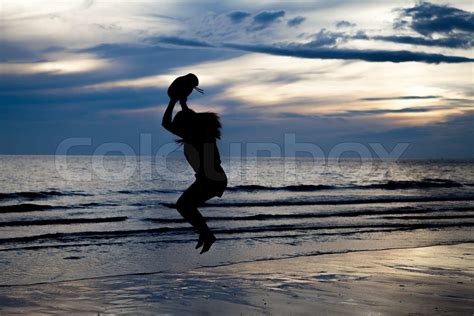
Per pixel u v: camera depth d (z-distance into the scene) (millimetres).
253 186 31188
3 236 13242
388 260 10258
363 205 23000
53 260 10148
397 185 35969
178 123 5059
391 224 16359
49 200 23953
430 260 10297
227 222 16375
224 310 6562
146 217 17672
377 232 14516
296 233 14070
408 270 9273
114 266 9633
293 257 10586
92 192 27906
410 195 28953
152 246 11773
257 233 13961
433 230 15086
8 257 10375
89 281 8250
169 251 11195
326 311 6504
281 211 19984
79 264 9805
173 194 27172
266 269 9320
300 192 30109
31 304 6855
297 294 7414
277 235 13609
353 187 34438
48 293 7449
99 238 12859
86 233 13602
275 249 11547
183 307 6711
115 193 27422
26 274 8938
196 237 13125
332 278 8531
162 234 13547
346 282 8227
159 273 8938
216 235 13438
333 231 14578
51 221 16141
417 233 14438
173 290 7660
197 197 5133
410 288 7812
